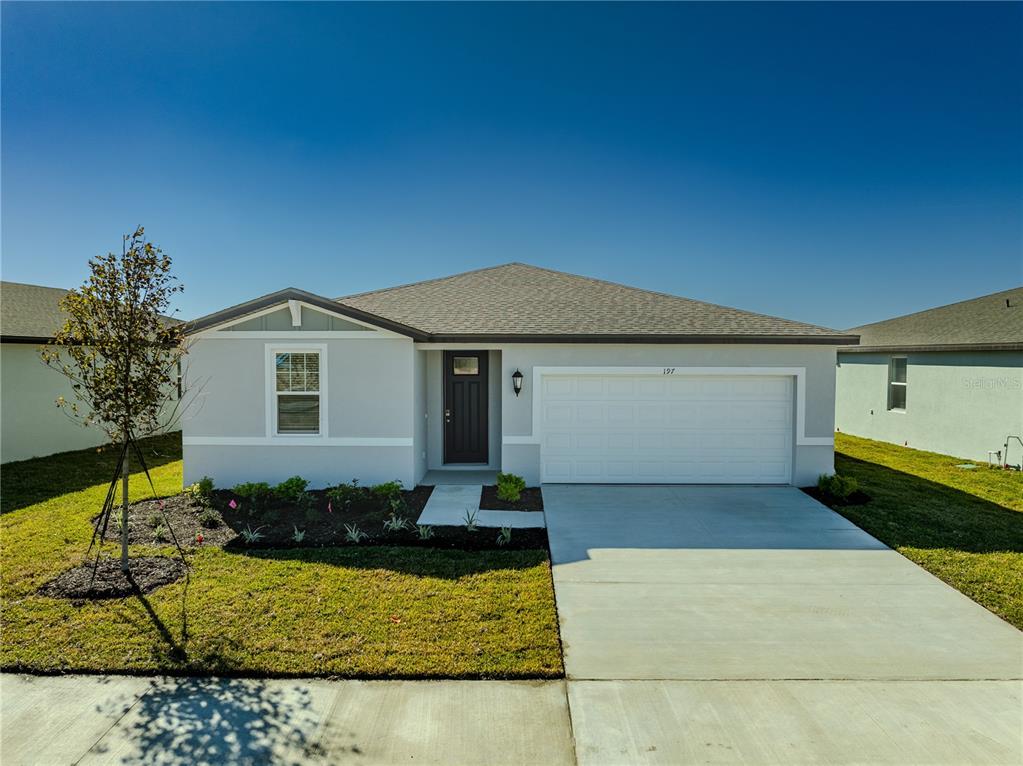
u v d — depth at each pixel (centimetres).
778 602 554
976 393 1348
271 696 390
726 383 1055
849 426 1875
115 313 562
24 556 651
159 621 493
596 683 409
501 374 1097
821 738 348
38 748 337
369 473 1009
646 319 1117
